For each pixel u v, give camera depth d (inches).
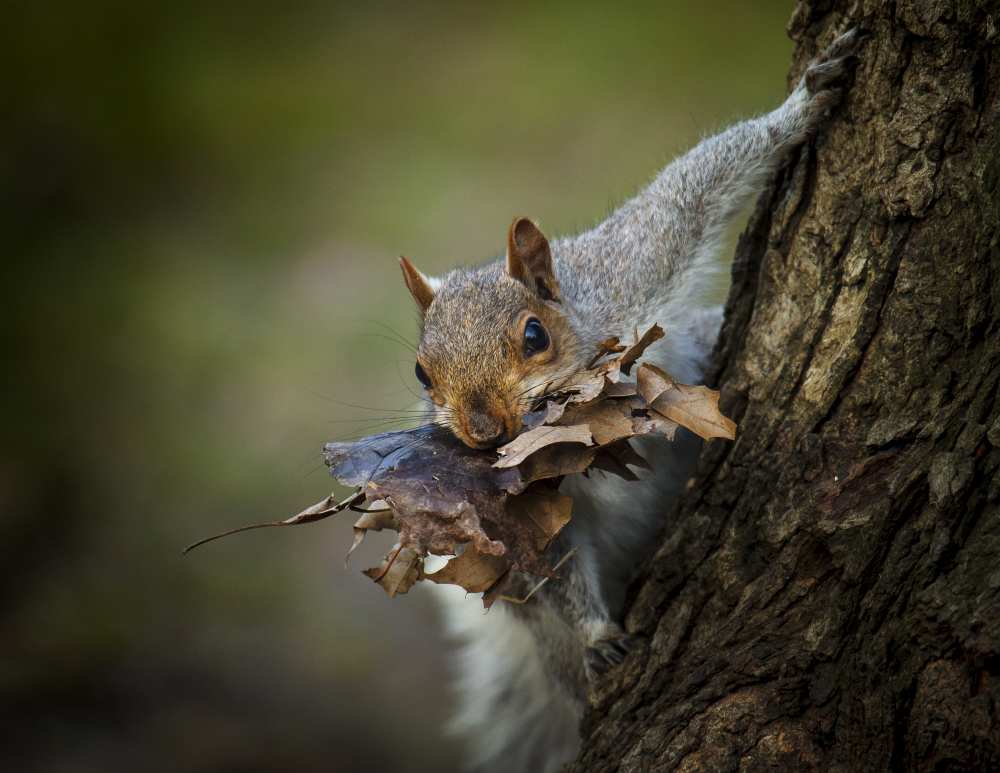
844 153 228.4
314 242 706.2
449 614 354.9
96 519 595.5
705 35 773.3
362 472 221.0
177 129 805.9
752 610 219.0
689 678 223.0
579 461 216.7
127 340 676.1
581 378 242.5
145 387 647.8
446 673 517.3
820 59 234.5
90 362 665.0
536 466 218.2
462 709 381.1
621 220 316.2
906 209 211.6
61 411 638.5
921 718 185.9
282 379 629.9
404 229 687.7
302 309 656.4
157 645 540.7
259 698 516.1
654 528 293.3
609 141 700.7
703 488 243.0
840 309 222.5
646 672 237.3
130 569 571.5
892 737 190.5
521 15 854.5
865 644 198.8
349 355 626.2
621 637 262.4
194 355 656.4
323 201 731.4
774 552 220.8
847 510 209.5
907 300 210.8
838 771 196.9
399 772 484.1
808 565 213.6
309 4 909.2
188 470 605.6
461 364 274.5
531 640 332.8
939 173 207.8
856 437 215.6
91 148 792.9
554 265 315.9
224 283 692.7
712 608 230.7
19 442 626.2
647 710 232.1
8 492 598.2
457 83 796.6
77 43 864.3
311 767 481.7
